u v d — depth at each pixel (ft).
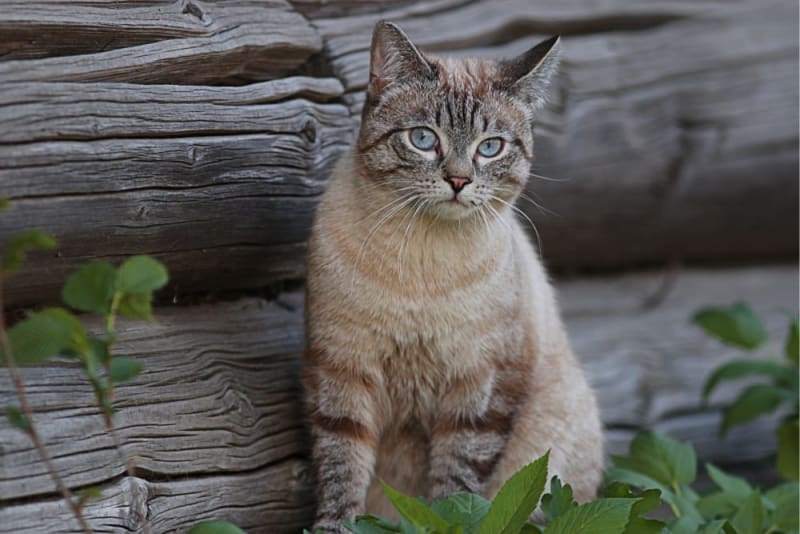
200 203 20.38
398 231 20.61
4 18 17.75
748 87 33.45
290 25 22.95
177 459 19.67
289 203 22.53
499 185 21.45
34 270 18.16
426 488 22.98
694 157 33.35
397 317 20.71
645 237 34.91
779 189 34.91
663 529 19.80
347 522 18.76
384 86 21.09
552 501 19.13
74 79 18.44
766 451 34.17
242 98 21.25
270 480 21.50
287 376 22.72
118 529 18.10
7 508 16.75
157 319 20.92
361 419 21.39
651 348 34.40
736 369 30.04
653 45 32.30
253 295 23.58
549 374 23.43
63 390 18.15
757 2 33.81
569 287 35.22
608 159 31.89
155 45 19.85
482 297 20.98
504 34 29.22
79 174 18.10
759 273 37.40
